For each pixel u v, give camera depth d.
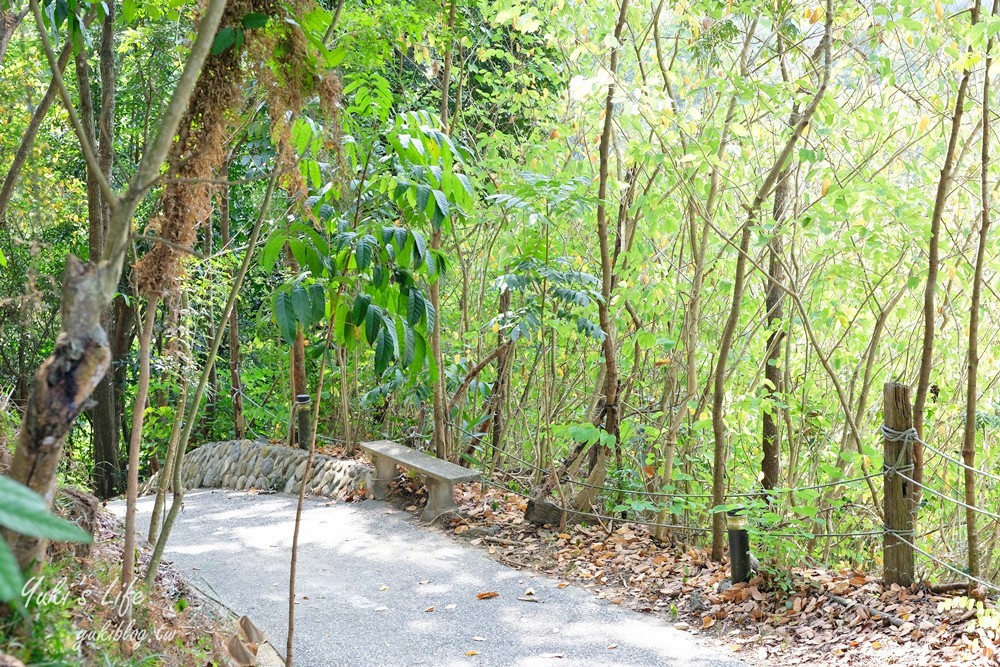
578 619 4.49
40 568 2.16
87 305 1.81
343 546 5.72
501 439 7.35
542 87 7.49
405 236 3.45
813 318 5.88
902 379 6.18
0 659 1.60
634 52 6.17
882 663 3.71
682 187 5.70
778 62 5.95
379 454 6.76
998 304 6.08
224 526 6.24
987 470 6.30
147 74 9.73
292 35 2.78
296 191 3.09
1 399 3.41
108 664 2.57
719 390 5.11
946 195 4.80
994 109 5.39
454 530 6.05
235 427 9.33
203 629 3.60
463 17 6.20
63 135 9.96
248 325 10.86
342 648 4.03
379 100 3.46
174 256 2.89
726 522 5.20
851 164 5.93
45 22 4.02
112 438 9.89
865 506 6.08
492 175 6.59
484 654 4.02
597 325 6.05
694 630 4.38
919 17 5.66
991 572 5.88
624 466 6.27
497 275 7.26
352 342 3.49
